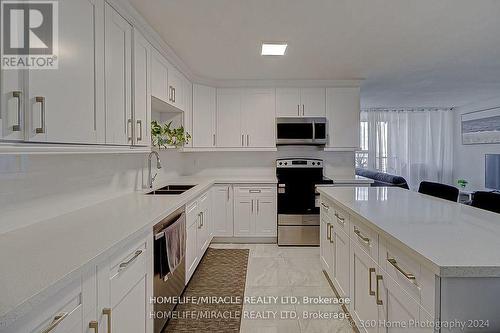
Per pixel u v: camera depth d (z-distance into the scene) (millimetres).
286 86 4324
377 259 1603
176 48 2977
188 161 4676
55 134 1309
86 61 1559
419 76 4137
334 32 2598
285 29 2533
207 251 3846
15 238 1348
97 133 1667
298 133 4258
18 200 1504
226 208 4156
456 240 1285
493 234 1370
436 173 7273
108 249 1230
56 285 922
